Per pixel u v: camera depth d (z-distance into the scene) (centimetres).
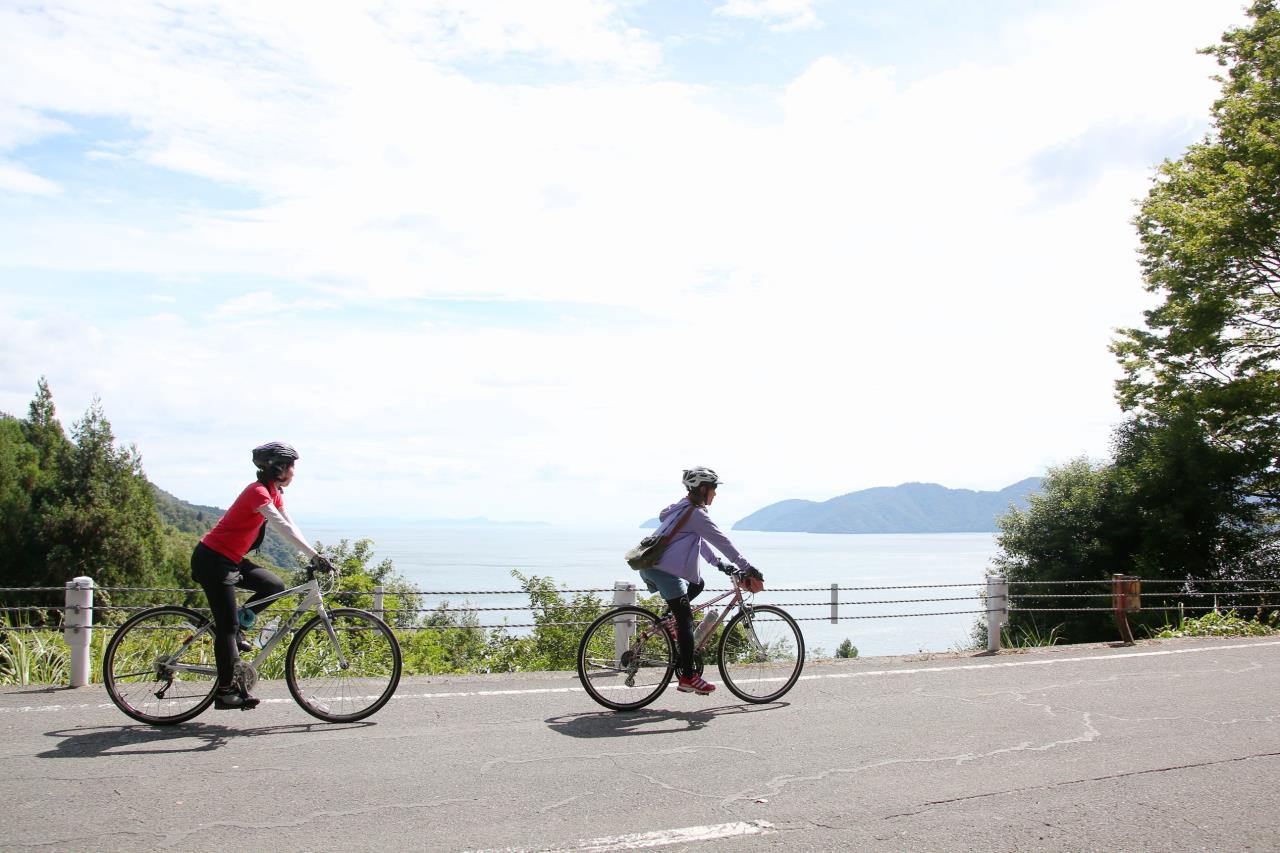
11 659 809
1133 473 2827
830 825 443
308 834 424
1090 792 497
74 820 437
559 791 493
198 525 9075
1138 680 855
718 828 438
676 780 515
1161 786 509
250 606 630
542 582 2338
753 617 749
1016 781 518
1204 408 2439
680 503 712
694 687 708
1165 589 2678
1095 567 2953
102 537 4453
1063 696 771
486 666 1744
